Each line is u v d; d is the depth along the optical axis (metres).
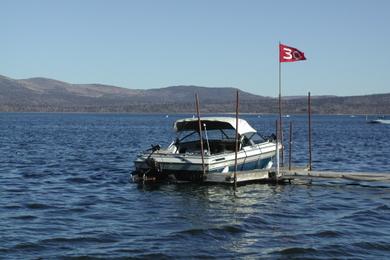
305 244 16.30
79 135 82.19
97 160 41.69
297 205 22.61
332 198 24.23
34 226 18.28
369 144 62.88
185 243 16.38
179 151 29.08
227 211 21.31
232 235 17.39
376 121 169.12
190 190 26.19
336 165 38.88
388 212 21.22
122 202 23.11
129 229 18.05
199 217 20.11
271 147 30.06
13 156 44.44
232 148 29.06
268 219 19.81
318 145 60.44
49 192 25.55
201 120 28.61
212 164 26.48
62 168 35.75
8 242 16.19
